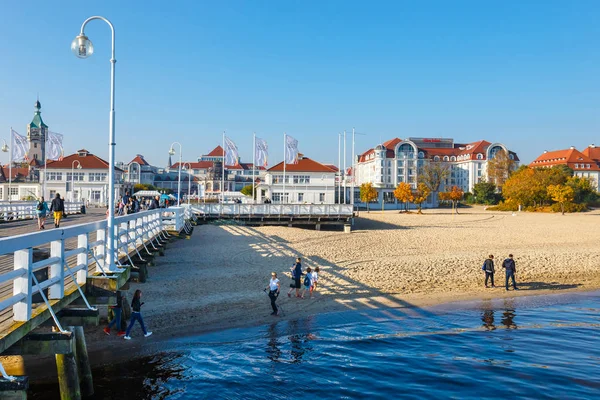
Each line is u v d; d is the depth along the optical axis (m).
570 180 99.19
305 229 48.09
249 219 49.56
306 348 15.35
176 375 13.11
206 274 25.48
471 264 29.70
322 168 78.81
